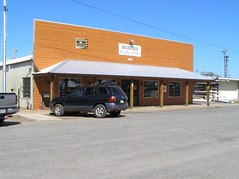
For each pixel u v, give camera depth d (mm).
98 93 19219
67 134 12000
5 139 10812
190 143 10172
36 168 7031
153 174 6621
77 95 19641
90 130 13141
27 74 25141
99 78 26656
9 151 8805
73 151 8836
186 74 31703
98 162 7605
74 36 26281
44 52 24656
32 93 24266
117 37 29047
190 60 35562
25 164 7379
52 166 7215
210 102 40812
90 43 27219
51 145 9711
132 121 16859
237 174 6691
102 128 13797
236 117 19672
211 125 15086
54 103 20125
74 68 23906
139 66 30000
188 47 35344
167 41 33219
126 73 25875
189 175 6578
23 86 25844
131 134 12008
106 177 6383
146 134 12031
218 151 8969
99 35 27797
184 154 8547
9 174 6562
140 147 9453
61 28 25547
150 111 25172
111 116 20188
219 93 48125
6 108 14828
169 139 10898
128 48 29812
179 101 33688
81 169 6977
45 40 24719
